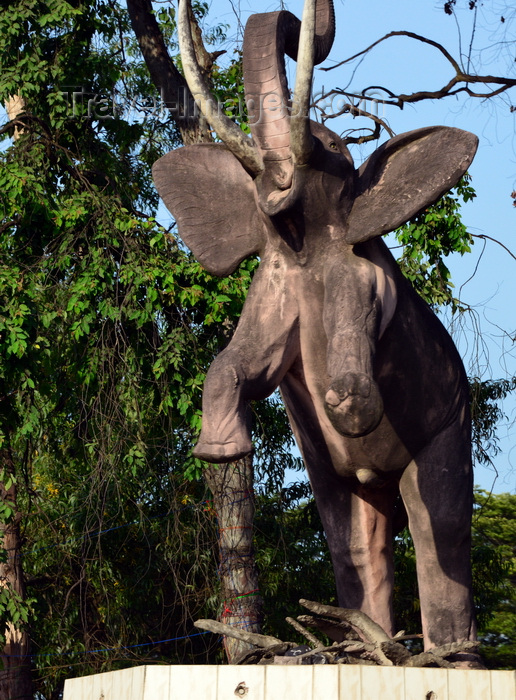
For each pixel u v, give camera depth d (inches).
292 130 139.8
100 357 415.8
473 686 119.9
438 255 444.5
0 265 420.2
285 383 155.7
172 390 411.5
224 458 133.3
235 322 432.5
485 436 458.3
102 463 416.8
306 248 147.5
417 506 158.7
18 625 458.6
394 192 148.6
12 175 415.5
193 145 168.2
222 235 160.7
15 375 400.8
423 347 159.0
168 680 120.2
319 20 159.9
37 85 439.5
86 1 465.4
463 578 159.2
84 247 444.1
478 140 148.5
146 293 421.1
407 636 147.9
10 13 431.8
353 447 156.0
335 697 112.4
